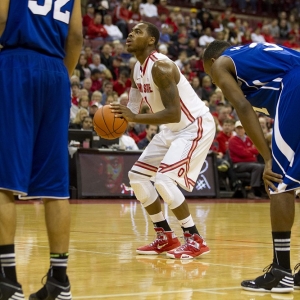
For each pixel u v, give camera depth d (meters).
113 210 25.69
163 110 13.16
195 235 13.16
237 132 36.62
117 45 46.34
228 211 26.47
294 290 9.78
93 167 32.19
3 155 7.51
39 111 7.80
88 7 49.66
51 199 7.98
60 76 7.97
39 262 11.75
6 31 7.85
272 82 9.73
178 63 47.34
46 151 7.90
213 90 46.72
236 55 10.02
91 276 10.47
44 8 7.95
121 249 14.09
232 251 14.02
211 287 9.69
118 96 42.12
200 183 35.09
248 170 36.16
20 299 7.59
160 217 13.82
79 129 33.09
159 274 10.84
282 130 9.30
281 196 9.45
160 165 13.54
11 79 7.64
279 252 9.53
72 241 15.30
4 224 7.57
